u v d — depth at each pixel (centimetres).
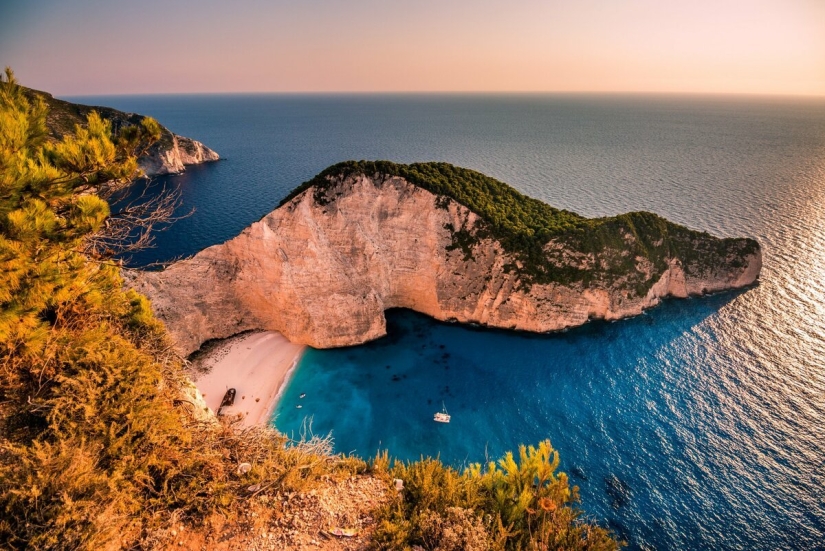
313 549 1230
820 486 3466
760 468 3641
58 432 1081
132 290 1727
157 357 1519
